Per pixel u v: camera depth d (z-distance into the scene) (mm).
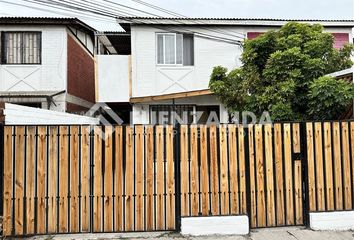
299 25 7984
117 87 12289
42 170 5086
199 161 5328
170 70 12703
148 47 12594
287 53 7086
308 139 5512
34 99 12820
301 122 5539
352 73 6695
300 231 5293
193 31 12898
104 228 5164
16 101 12734
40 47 12969
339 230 5391
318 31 8125
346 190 5527
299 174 5492
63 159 5133
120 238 5004
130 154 5246
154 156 5281
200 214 5277
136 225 5219
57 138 5137
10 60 12836
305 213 5480
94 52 16984
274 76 7223
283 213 5457
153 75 12570
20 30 12852
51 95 12570
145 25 12547
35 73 12898
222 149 5375
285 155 5480
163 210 5273
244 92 7879
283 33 8117
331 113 6559
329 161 5527
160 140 5301
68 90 13367
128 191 5219
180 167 5297
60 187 5113
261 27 13180
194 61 12875
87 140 5188
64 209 5113
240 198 5359
